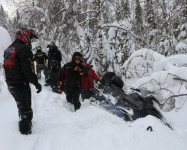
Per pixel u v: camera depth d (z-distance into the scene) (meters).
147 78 6.90
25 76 3.90
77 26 11.27
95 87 6.39
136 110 4.77
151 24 13.94
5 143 3.54
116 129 4.37
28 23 14.53
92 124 4.80
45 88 8.63
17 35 3.99
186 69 6.50
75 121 5.00
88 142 3.88
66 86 6.12
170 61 7.88
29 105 4.07
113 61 11.56
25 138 3.87
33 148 3.55
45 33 13.95
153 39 12.56
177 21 12.09
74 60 6.04
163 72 6.76
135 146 3.61
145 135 4.01
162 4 10.52
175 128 4.45
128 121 4.83
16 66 3.86
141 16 17.59
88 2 11.93
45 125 4.67
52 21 12.80
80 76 6.17
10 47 3.94
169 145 3.61
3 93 7.04
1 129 4.07
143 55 8.72
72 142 3.87
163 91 5.57
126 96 5.08
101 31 10.30
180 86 6.30
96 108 5.76
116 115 5.14
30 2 14.52
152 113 4.62
